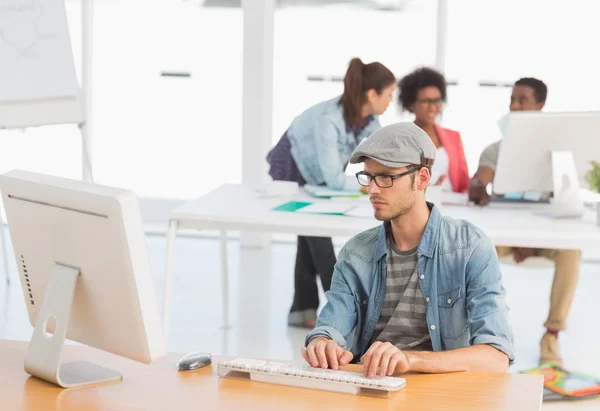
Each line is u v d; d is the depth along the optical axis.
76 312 2.14
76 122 5.52
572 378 4.06
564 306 4.46
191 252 6.76
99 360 2.31
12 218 2.21
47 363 2.12
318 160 4.36
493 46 6.79
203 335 4.74
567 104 6.75
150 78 7.48
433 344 2.43
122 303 2.02
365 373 2.09
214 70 7.44
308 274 4.93
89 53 7.05
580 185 3.91
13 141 7.59
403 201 2.38
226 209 3.83
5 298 5.42
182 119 7.52
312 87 7.20
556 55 6.71
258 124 6.66
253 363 2.18
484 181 4.32
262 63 6.59
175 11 7.36
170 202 7.21
